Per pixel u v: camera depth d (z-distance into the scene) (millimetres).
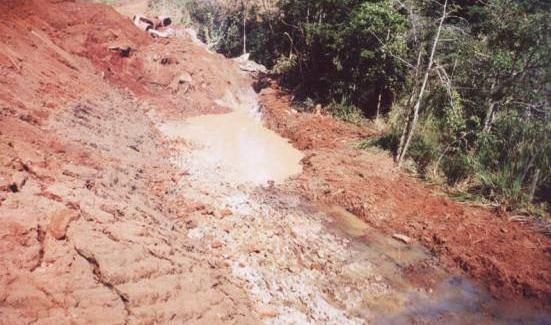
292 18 19141
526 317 7602
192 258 6758
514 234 9539
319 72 17578
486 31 13742
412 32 12672
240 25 23672
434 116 13570
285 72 18938
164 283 5527
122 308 4805
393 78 15133
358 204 10406
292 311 6793
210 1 24062
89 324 4379
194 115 15852
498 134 12000
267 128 15641
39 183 6398
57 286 4641
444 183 11586
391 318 7203
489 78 12875
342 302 7352
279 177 11711
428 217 10141
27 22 14055
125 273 5199
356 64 15688
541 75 11555
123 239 5852
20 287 4410
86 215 5996
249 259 7785
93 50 15578
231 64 19328
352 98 16250
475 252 8969
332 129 14820
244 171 11805
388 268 8484
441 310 7551
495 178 11008
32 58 11672
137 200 7918
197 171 11164
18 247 4871
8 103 8711
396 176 11883
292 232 9047
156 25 20234
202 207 9070
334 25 15875
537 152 10570
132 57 16578
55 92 10906
